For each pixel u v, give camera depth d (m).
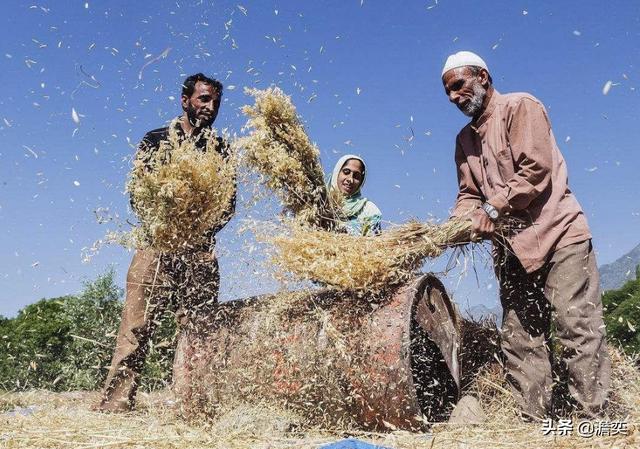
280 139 5.09
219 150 5.52
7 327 13.12
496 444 3.58
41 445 3.50
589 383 4.28
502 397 4.90
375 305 4.34
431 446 3.42
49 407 5.23
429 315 4.48
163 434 3.90
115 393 5.28
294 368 4.40
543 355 4.70
